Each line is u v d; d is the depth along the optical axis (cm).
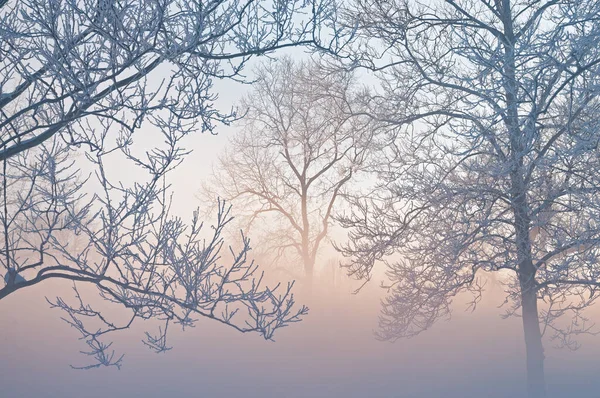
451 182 1477
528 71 1062
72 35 542
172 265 617
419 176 1502
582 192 1211
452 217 1448
